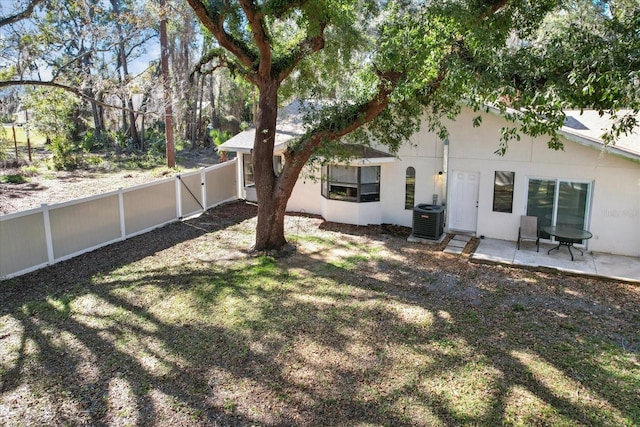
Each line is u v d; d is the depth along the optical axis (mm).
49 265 11664
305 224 16203
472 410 6152
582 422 5922
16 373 6949
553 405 6270
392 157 15352
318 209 17609
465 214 14906
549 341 8094
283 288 10438
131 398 6387
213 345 7848
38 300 9625
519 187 13656
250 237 14531
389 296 10055
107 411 6109
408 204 15719
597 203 12695
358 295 10086
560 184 13125
